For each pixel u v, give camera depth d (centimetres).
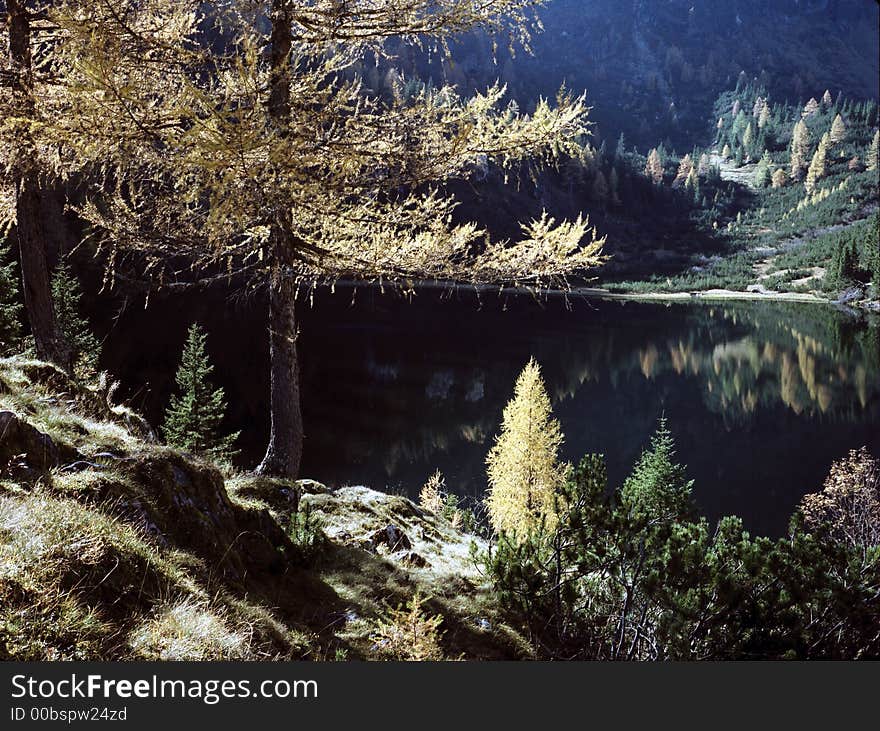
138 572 374
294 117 634
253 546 574
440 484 4219
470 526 3125
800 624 606
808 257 19138
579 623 673
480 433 5369
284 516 763
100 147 637
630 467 5434
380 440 5000
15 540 330
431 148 716
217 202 600
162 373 4362
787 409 7294
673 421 6856
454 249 778
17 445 416
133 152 640
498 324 10988
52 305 976
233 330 5966
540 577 669
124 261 809
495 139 729
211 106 557
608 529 661
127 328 5147
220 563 479
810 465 5578
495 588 704
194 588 402
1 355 696
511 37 793
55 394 578
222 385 4662
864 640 616
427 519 1116
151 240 764
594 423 6681
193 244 774
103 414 623
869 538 1886
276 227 731
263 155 585
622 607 687
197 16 777
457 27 782
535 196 17725
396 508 1063
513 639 658
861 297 14700
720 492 4962
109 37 612
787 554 641
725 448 6062
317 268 818
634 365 9050
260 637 412
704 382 8419
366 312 10269
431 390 6431
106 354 4453
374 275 793
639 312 13775
